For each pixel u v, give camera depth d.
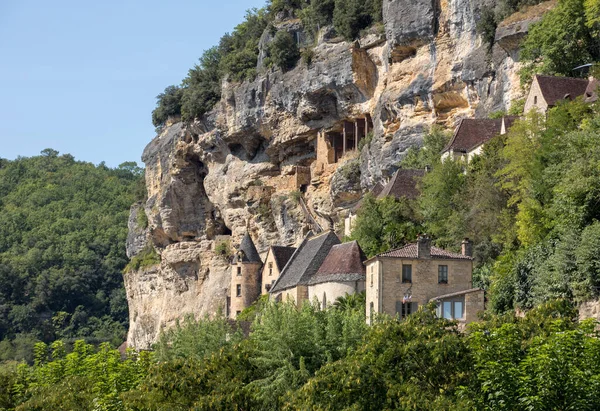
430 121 131.62
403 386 57.31
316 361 69.50
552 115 91.81
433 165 111.50
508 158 94.69
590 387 51.97
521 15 118.31
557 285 72.19
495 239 89.00
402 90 134.50
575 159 81.06
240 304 132.62
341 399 58.66
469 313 79.38
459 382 56.97
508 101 117.94
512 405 53.00
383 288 83.06
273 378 67.75
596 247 69.88
